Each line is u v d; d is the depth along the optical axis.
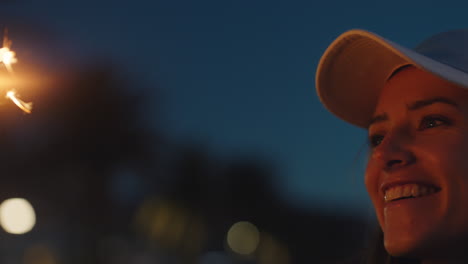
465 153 1.46
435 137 1.50
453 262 1.46
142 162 17.31
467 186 1.43
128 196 18.41
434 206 1.46
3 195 14.59
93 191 16.66
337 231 22.77
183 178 20.23
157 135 17.59
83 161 15.71
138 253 19.12
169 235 19.98
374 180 1.70
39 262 15.29
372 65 1.89
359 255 2.21
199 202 21.14
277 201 29.33
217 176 23.91
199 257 21.19
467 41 1.62
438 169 1.46
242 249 28.59
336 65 1.92
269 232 29.17
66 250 16.17
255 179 27.69
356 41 1.82
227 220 26.25
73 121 14.65
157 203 19.27
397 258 1.93
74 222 16.48
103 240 16.95
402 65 1.65
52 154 14.80
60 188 15.96
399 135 1.57
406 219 1.48
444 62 1.58
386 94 1.69
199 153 20.92
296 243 28.28
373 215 2.09
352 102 2.02
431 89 1.55
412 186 1.51
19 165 14.48
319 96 2.01
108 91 15.32
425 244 1.46
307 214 29.28
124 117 16.16
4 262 14.83
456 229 1.43
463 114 1.49
